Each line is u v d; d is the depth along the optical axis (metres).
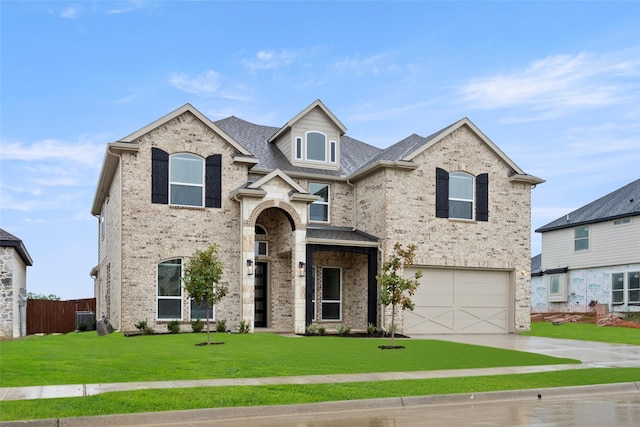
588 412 10.20
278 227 25.67
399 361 15.83
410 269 25.67
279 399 10.50
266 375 13.20
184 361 14.80
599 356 17.78
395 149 28.30
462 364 15.60
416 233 25.62
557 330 28.36
